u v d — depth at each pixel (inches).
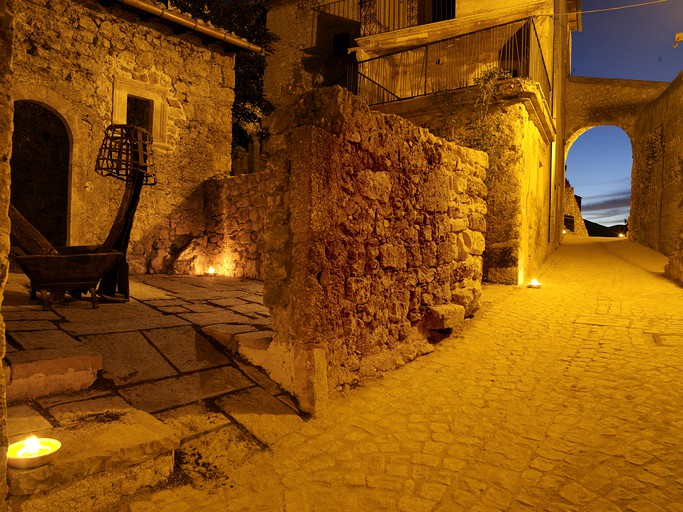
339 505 97.0
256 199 337.1
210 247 372.8
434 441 123.0
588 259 502.9
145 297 232.7
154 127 344.8
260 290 281.7
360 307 161.6
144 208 343.3
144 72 336.5
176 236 361.1
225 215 360.8
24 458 84.7
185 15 339.0
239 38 373.4
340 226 151.3
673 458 113.0
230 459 110.4
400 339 185.0
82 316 177.3
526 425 132.1
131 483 96.2
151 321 176.4
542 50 436.1
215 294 257.9
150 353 147.4
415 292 195.2
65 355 124.0
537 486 103.7
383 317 174.6
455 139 357.7
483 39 469.7
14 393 113.3
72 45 301.4
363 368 161.5
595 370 172.6
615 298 294.4
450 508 96.4
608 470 109.1
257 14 614.9
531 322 238.7
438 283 214.2
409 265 190.7
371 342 167.5
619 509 95.4
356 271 159.2
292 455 115.2
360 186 160.2
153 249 348.8
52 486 85.7
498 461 113.9
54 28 293.7
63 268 184.5
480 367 177.9
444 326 201.5
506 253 343.9
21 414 107.9
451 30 467.8
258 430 122.0
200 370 144.3
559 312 258.7
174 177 358.3
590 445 120.6
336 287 149.6
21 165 392.2
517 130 339.9
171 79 352.5
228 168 392.2
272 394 139.8
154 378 134.3
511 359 186.2
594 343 204.4
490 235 347.9
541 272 418.9
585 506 96.7
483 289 321.4
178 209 361.4
